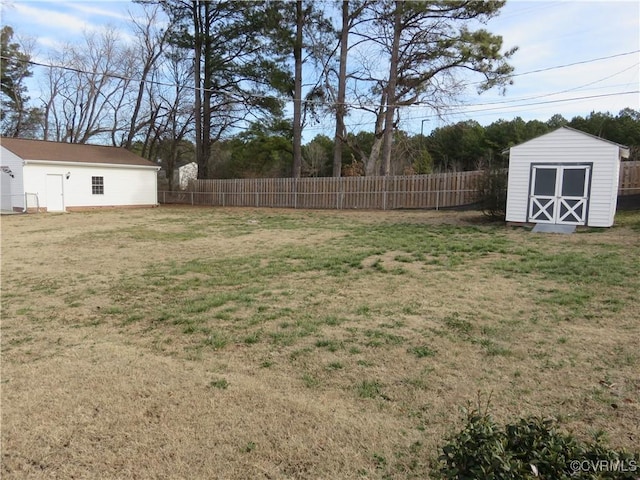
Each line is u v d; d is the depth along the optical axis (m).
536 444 1.94
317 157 39.09
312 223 15.91
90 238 13.02
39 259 9.88
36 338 4.92
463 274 7.18
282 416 3.12
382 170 23.55
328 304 5.79
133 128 32.81
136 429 3.00
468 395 3.35
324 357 4.12
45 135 34.72
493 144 39.75
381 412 3.16
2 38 31.83
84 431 2.99
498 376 3.64
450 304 5.60
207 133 30.61
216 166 37.72
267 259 9.13
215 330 4.94
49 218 19.28
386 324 4.94
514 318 5.00
